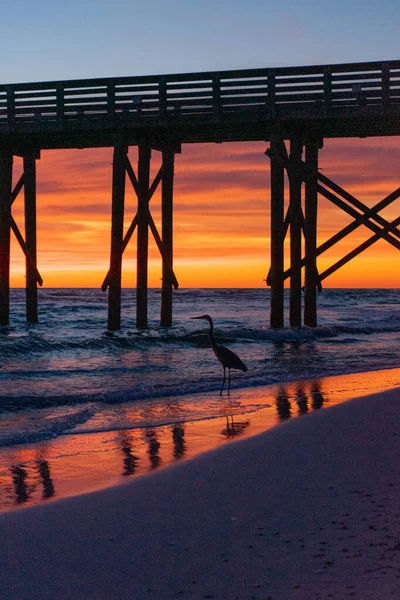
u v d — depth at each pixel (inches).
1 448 414.0
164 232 1021.8
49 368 776.3
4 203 1040.8
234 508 280.4
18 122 934.4
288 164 902.4
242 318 1835.6
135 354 913.5
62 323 1365.7
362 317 1892.2
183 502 293.0
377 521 250.8
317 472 324.8
